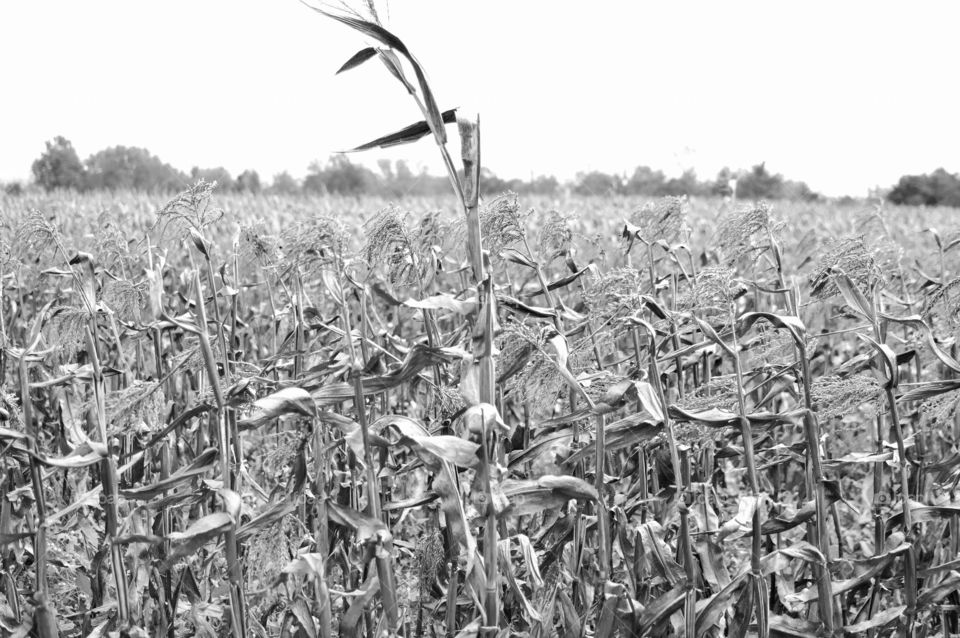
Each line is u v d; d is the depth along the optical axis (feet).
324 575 8.68
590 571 11.34
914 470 13.19
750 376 12.04
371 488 8.82
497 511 8.14
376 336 12.98
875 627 10.75
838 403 9.70
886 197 125.18
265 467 13.32
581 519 10.28
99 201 66.85
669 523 10.55
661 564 9.46
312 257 10.14
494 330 8.36
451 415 10.36
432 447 7.96
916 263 23.43
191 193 9.07
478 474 8.18
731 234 11.62
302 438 9.10
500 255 11.91
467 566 8.19
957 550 11.60
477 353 8.24
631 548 10.32
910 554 9.63
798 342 9.32
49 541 12.72
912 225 66.64
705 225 45.06
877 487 12.32
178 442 12.94
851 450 16.30
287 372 14.69
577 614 9.93
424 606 11.78
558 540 10.59
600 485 9.08
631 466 12.10
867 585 10.91
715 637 10.27
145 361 16.98
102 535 12.06
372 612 10.46
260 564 9.07
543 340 9.09
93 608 11.03
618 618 9.16
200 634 9.95
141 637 9.09
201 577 12.05
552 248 13.94
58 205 58.08
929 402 10.19
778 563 9.08
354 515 8.79
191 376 13.41
